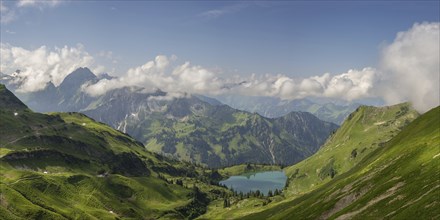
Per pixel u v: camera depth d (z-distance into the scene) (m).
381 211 131.00
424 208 109.94
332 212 174.75
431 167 142.00
